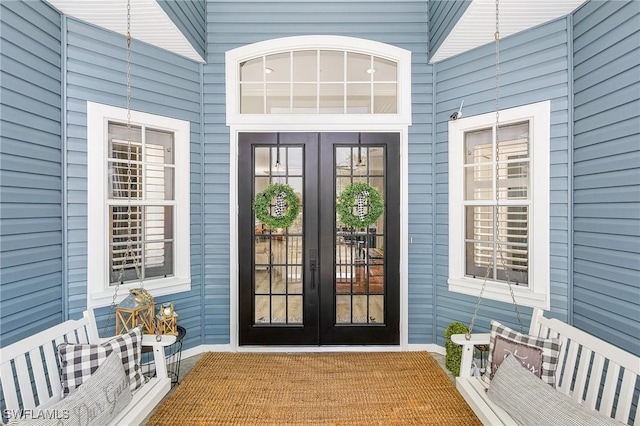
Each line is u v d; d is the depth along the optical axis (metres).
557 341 1.93
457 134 3.12
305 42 3.31
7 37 1.99
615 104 2.05
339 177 3.34
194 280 3.26
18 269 2.06
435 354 3.25
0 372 1.53
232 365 3.00
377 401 2.44
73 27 2.51
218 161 3.32
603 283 2.15
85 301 2.53
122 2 2.32
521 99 2.72
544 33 2.61
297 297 3.35
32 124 2.17
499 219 2.92
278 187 3.24
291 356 3.19
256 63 3.41
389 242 3.33
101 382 1.68
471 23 2.59
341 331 3.32
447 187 3.20
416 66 3.32
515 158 2.81
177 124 3.12
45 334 1.78
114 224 2.80
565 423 1.45
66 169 2.44
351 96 3.38
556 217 2.52
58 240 2.37
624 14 1.99
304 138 3.33
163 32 2.75
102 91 2.65
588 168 2.29
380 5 3.33
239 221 3.34
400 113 3.30
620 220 2.02
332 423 2.20
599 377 1.68
